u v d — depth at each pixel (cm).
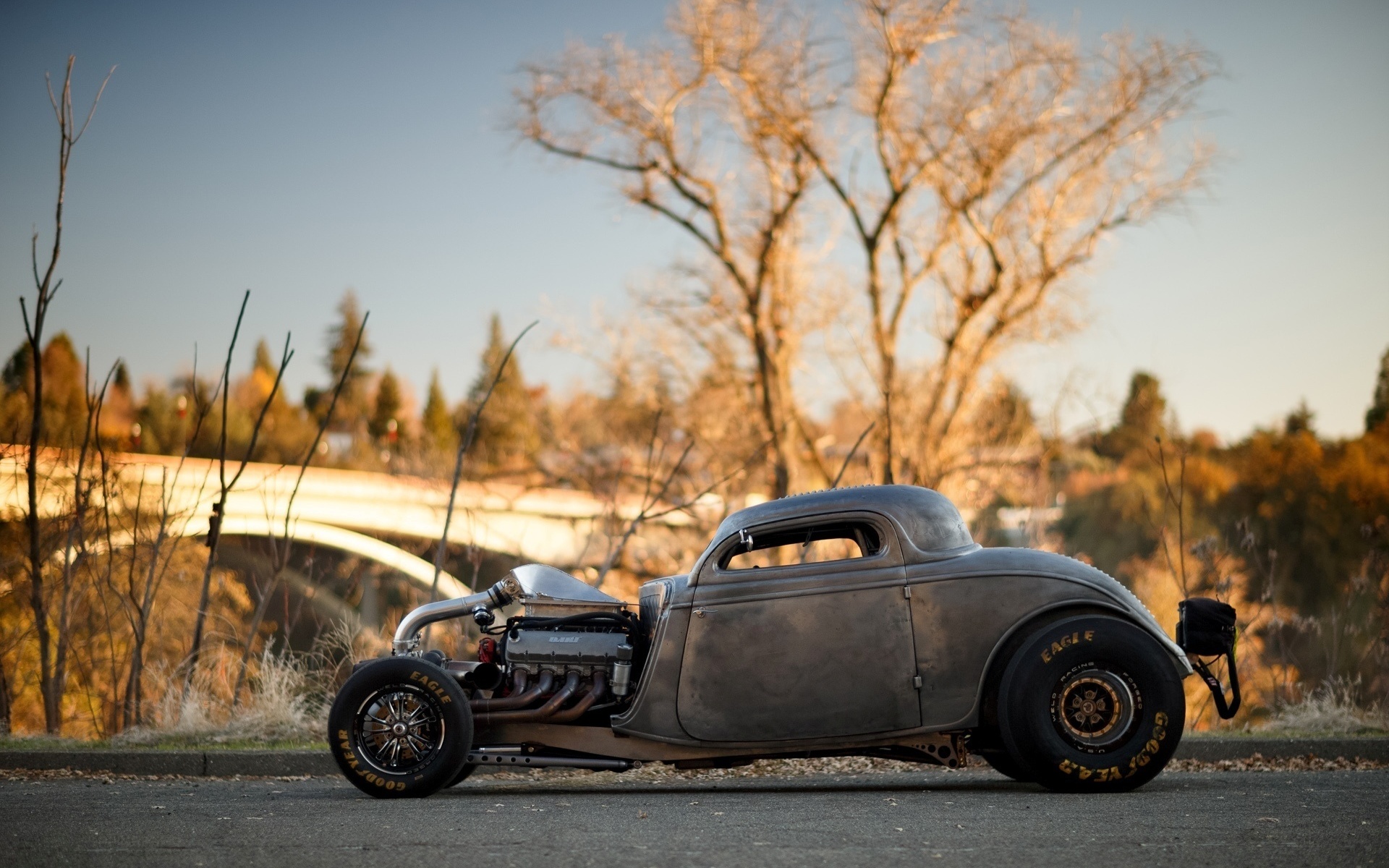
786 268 2881
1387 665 1069
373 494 3009
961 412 2620
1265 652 1186
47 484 1137
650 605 661
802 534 634
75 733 1141
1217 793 579
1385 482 3972
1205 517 3928
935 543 621
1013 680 588
